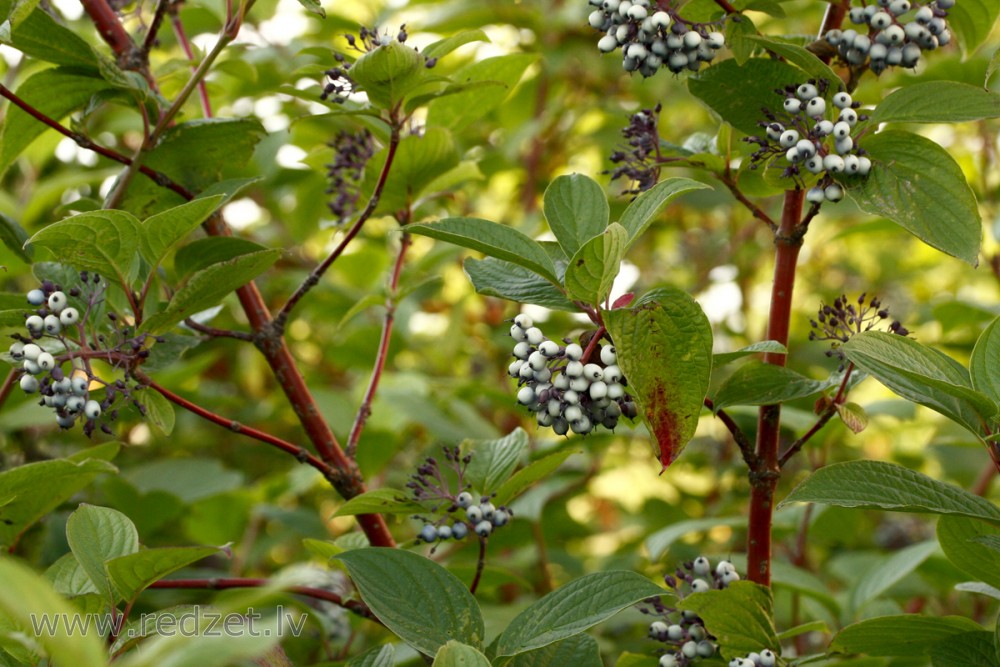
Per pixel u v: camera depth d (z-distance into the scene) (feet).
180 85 4.58
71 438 5.40
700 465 6.23
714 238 7.65
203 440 6.46
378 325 5.74
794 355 6.17
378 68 3.72
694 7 3.70
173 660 3.05
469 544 4.74
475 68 4.15
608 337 3.45
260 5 5.47
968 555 3.60
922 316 5.92
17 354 3.52
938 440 4.78
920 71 5.04
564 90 7.22
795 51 3.53
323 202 6.00
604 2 3.54
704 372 3.38
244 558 5.32
